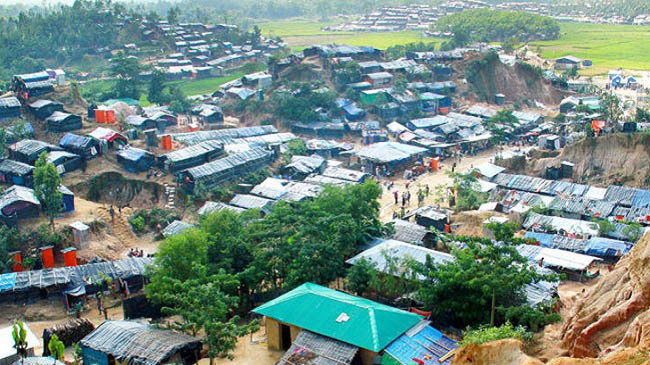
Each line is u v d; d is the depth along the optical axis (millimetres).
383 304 78250
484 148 187125
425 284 76688
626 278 55344
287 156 163125
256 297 88938
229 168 145750
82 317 92500
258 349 74812
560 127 193375
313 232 89438
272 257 88188
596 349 49531
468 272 70750
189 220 131500
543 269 86500
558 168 153000
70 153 145875
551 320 65000
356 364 66062
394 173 163375
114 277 99938
